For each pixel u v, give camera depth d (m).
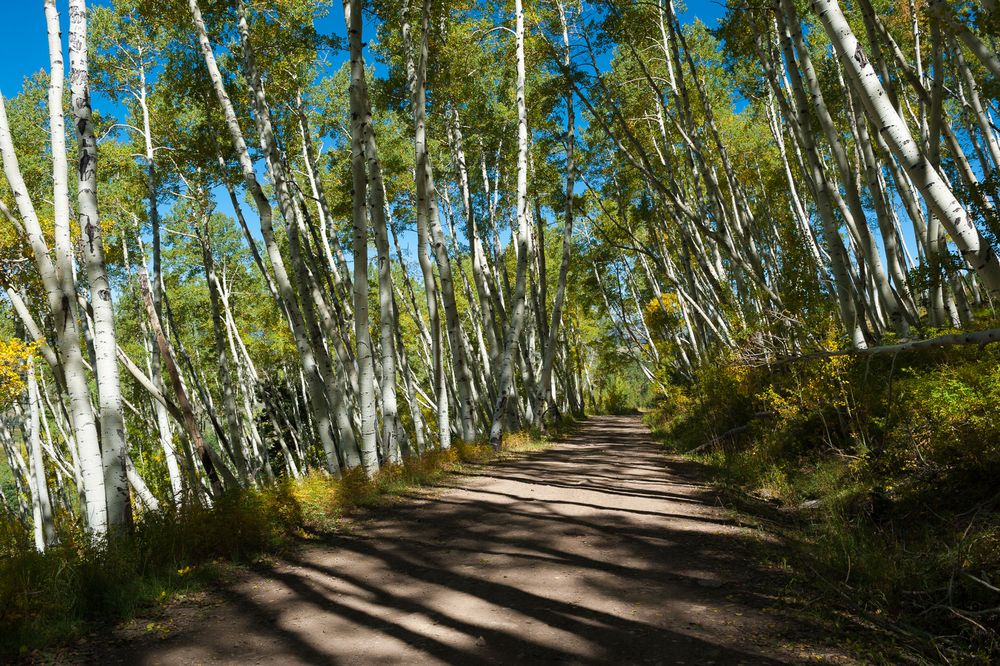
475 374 29.06
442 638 4.44
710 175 15.71
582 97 17.72
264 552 7.12
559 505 9.27
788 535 6.95
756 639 4.16
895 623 4.36
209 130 16.20
